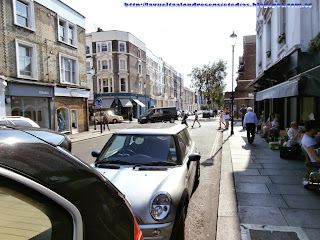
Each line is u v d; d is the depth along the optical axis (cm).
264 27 1678
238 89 3772
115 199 145
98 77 3853
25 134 142
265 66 1656
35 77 1584
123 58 3862
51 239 111
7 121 701
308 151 516
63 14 1856
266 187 529
